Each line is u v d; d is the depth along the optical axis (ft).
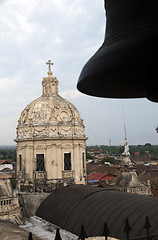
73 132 105.70
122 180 122.42
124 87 18.58
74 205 72.69
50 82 118.93
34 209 91.56
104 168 270.87
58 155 101.86
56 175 100.78
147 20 13.15
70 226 65.41
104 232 16.79
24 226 76.43
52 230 69.05
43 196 94.84
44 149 102.37
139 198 63.57
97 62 13.34
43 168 102.22
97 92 18.11
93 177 234.99
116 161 471.21
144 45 12.41
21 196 94.27
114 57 12.74
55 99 113.29
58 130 103.76
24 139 103.19
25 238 50.70
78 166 104.63
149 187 119.34
